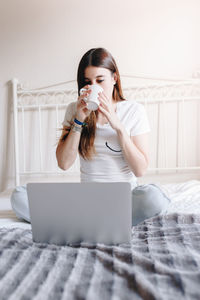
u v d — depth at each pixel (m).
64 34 1.93
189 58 1.90
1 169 2.04
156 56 1.91
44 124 1.99
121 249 0.65
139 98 1.93
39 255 0.62
